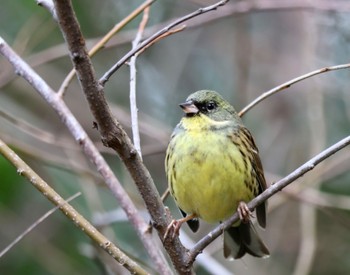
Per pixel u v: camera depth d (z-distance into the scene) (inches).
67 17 226.7
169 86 528.7
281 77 534.0
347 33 499.5
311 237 423.2
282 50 544.4
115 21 527.8
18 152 446.0
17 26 514.0
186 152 332.8
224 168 331.0
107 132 245.0
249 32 534.6
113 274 377.7
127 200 304.3
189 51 524.4
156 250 295.1
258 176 350.0
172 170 338.3
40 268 469.1
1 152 270.7
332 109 516.1
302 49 514.0
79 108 532.1
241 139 340.8
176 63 533.6
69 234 476.4
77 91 535.5
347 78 506.3
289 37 545.3
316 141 459.8
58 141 408.8
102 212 429.1
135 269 262.7
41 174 468.8
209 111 346.9
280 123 522.9
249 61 508.7
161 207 263.4
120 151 250.2
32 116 527.8
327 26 503.8
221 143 333.1
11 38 511.5
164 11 536.7
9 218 470.3
